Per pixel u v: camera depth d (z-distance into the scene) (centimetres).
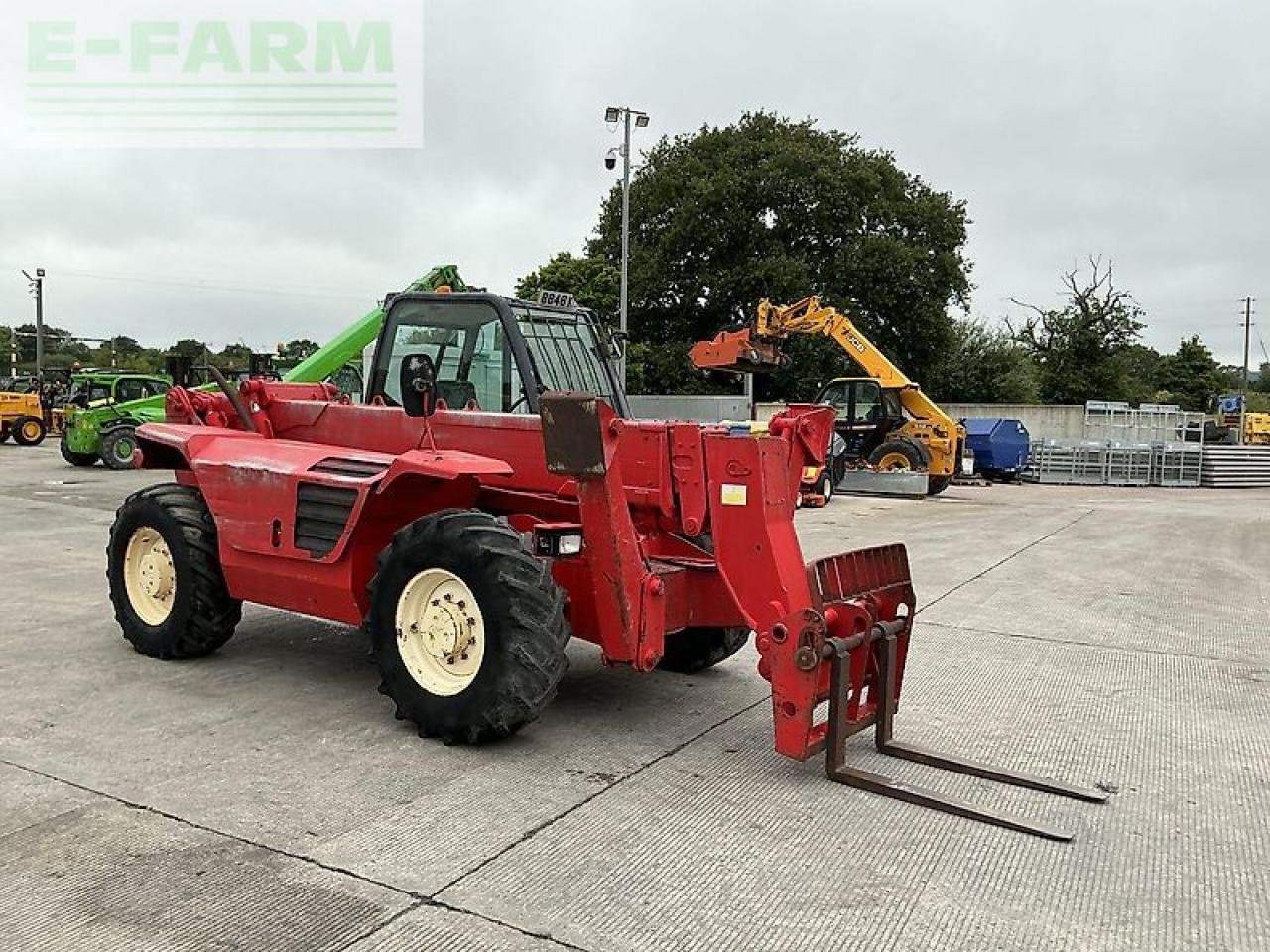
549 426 409
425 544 419
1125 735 466
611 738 441
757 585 418
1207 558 1053
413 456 441
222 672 527
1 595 712
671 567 455
